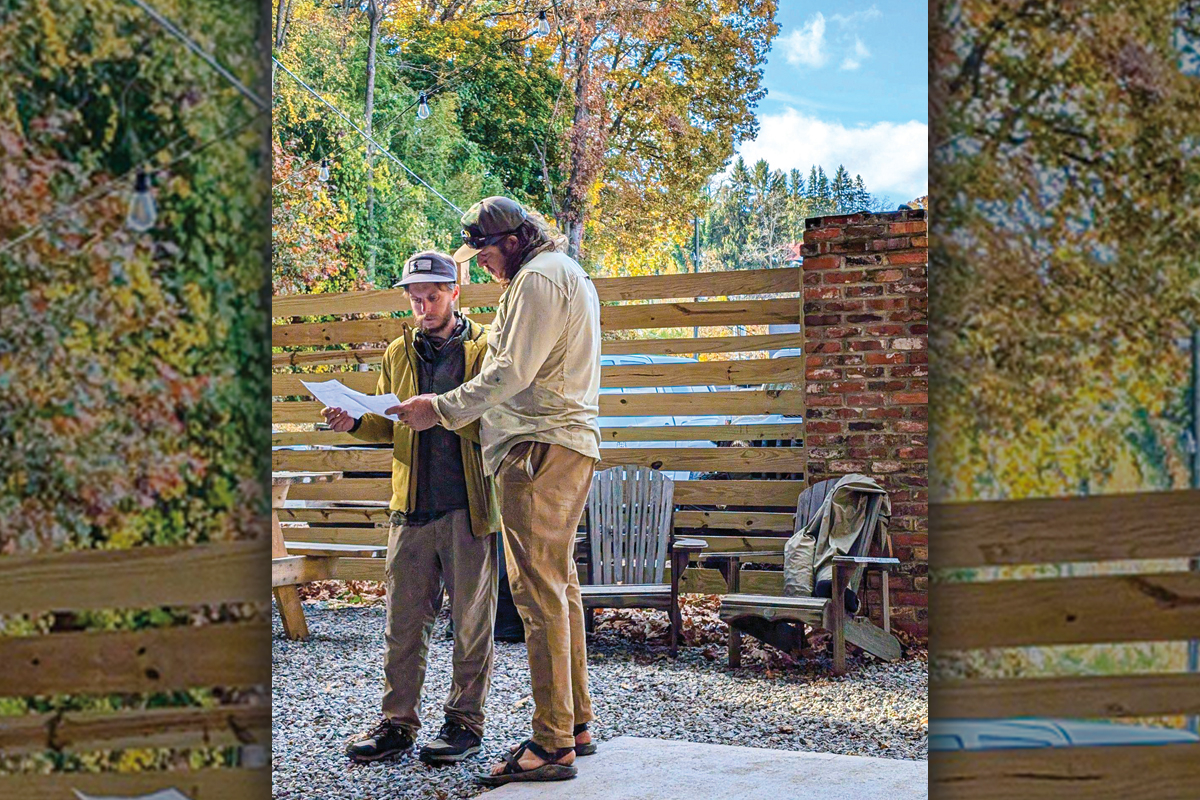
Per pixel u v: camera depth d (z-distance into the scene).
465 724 3.90
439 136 23.94
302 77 21.11
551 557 3.53
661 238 27.73
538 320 3.44
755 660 5.91
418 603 3.90
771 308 6.71
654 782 3.43
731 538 6.84
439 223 23.23
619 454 7.05
